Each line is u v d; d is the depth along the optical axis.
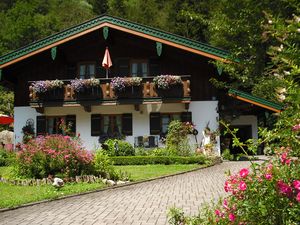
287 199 3.26
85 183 10.91
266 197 3.35
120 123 20.53
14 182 10.84
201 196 8.73
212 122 20.00
